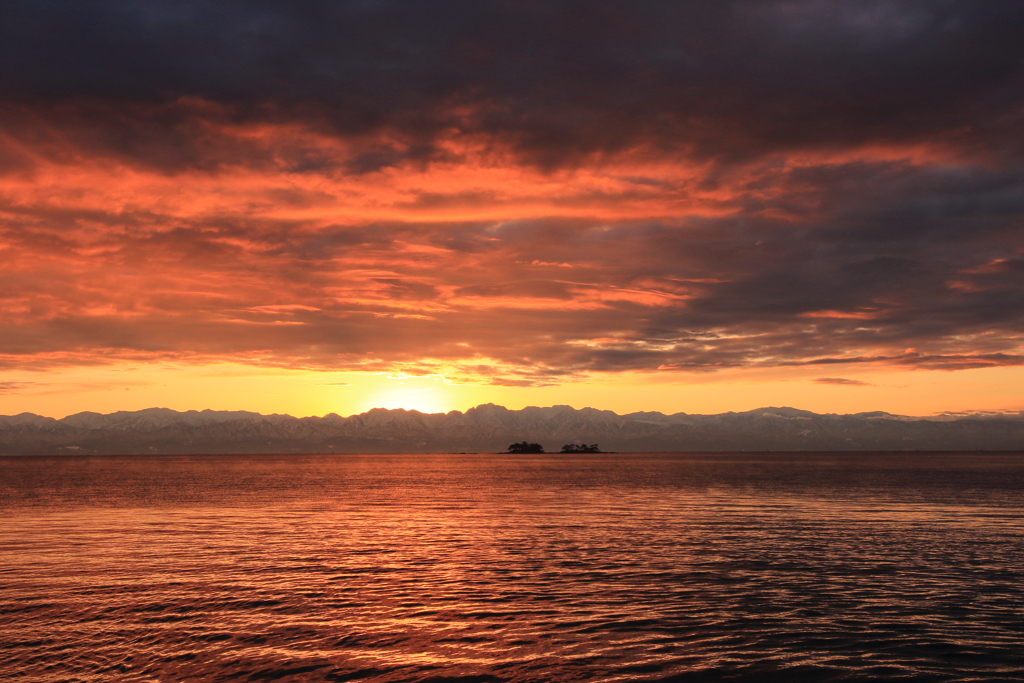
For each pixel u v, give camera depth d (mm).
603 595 31188
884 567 38156
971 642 24188
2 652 23266
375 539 51000
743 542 48594
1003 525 59750
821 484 132125
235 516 70000
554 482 147250
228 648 23656
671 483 139875
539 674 21125
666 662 22156
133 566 38938
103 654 23062
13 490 114250
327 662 22219
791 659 22438
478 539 50875
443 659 22469
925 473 186875
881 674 21141
